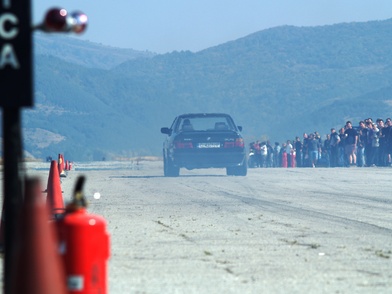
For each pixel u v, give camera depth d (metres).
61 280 11.89
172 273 21.53
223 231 31.00
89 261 14.00
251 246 26.69
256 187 59.94
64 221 14.02
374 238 28.77
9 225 13.95
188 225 33.25
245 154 78.25
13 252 12.05
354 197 49.09
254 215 37.56
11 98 13.40
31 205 11.71
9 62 13.39
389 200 46.56
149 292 19.00
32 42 13.45
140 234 30.08
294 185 62.34
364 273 21.56
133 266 22.67
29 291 11.55
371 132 104.94
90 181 70.75
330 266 22.66
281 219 35.62
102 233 14.20
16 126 13.86
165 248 26.25
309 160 123.00
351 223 33.81
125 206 42.91
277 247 26.44
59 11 13.25
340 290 19.25
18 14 13.41
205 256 24.53
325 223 33.81
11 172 13.88
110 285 19.86
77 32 13.42
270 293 18.84
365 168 97.94
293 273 21.53
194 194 52.34
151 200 47.12
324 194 51.91
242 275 21.22
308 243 27.41
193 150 77.06
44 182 64.94
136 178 76.75
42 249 11.66
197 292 18.97
